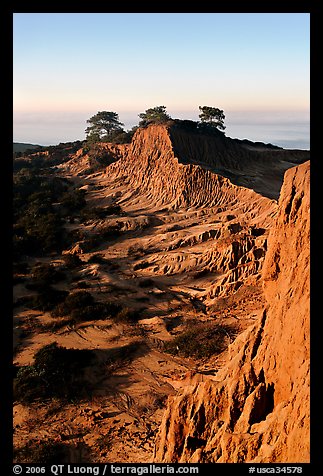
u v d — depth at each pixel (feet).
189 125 260.62
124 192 233.14
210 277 123.65
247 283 106.22
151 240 164.86
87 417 66.23
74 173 292.61
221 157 248.93
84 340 93.61
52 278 133.18
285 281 43.73
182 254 138.72
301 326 36.73
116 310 105.91
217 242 133.39
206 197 195.21
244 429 38.93
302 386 32.96
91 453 57.52
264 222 145.59
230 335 85.61
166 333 93.09
